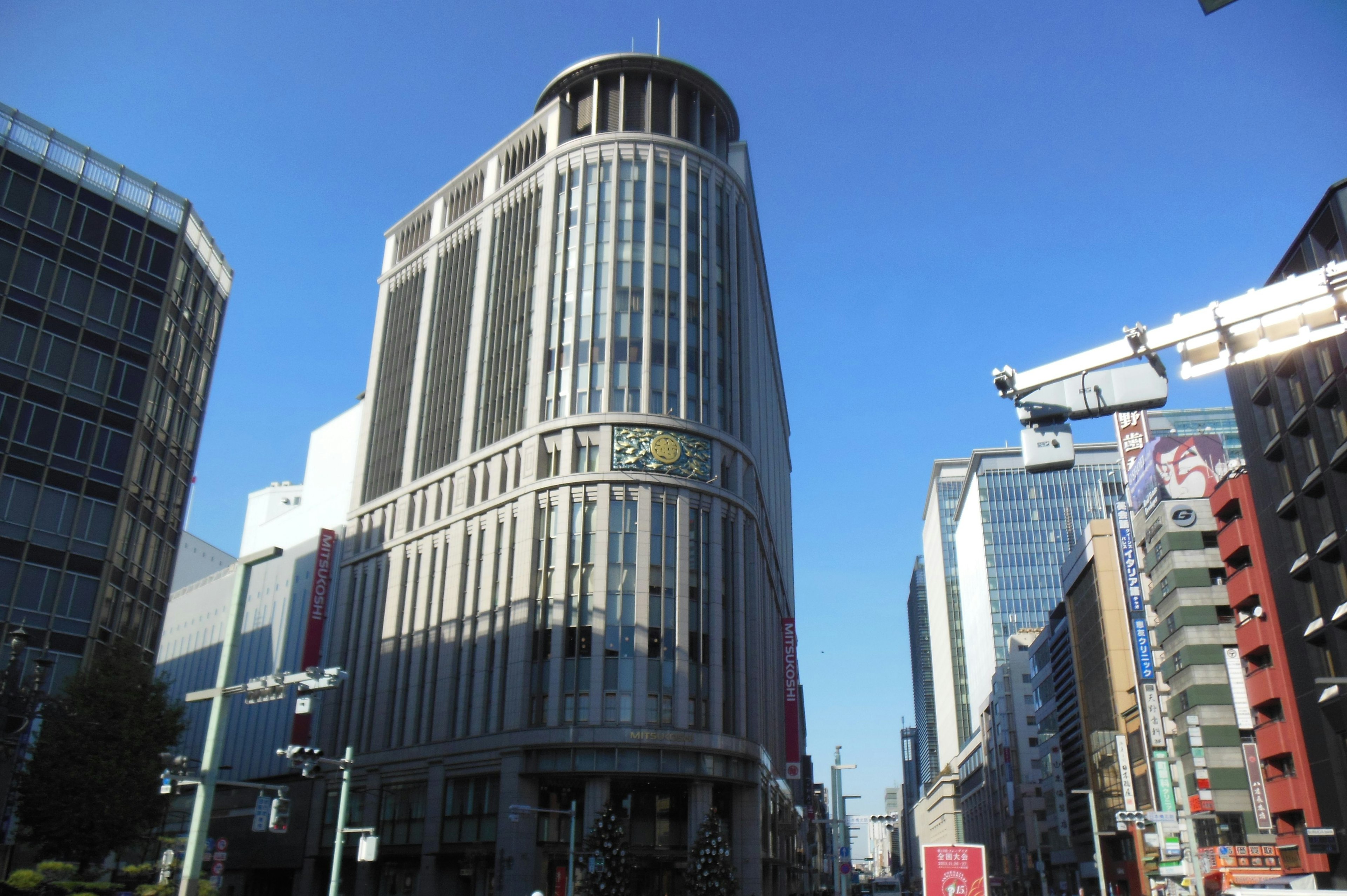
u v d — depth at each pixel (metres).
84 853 36.81
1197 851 52.91
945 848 36.66
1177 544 61.78
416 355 81.69
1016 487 171.75
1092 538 82.94
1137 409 13.10
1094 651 84.75
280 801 26.12
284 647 94.62
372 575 76.31
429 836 59.69
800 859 113.50
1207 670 58.31
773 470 102.44
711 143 76.44
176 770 25.38
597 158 70.81
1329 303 11.98
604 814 52.09
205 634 116.44
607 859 50.50
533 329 68.56
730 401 67.69
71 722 37.81
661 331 65.94
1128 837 76.81
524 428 66.19
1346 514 40.66
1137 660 66.69
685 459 63.12
